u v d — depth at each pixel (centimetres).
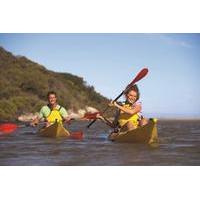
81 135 658
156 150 518
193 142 601
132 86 577
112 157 477
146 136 564
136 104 577
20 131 816
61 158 478
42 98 1891
